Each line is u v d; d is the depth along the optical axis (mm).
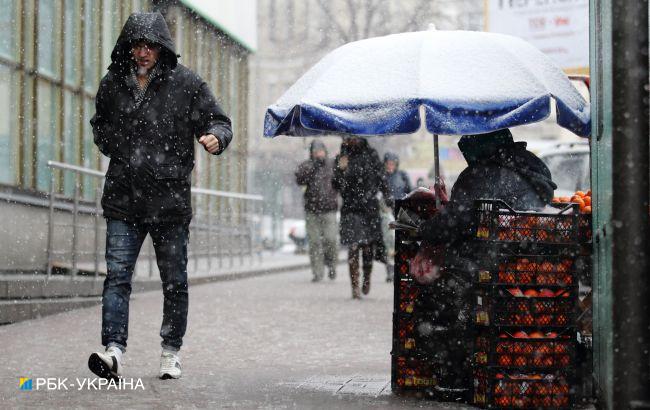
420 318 10547
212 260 35188
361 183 24344
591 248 10000
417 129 9680
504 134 10188
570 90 10141
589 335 10305
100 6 31891
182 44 40000
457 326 10297
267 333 17094
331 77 10086
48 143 27750
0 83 25031
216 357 14008
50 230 20188
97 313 19703
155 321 18703
